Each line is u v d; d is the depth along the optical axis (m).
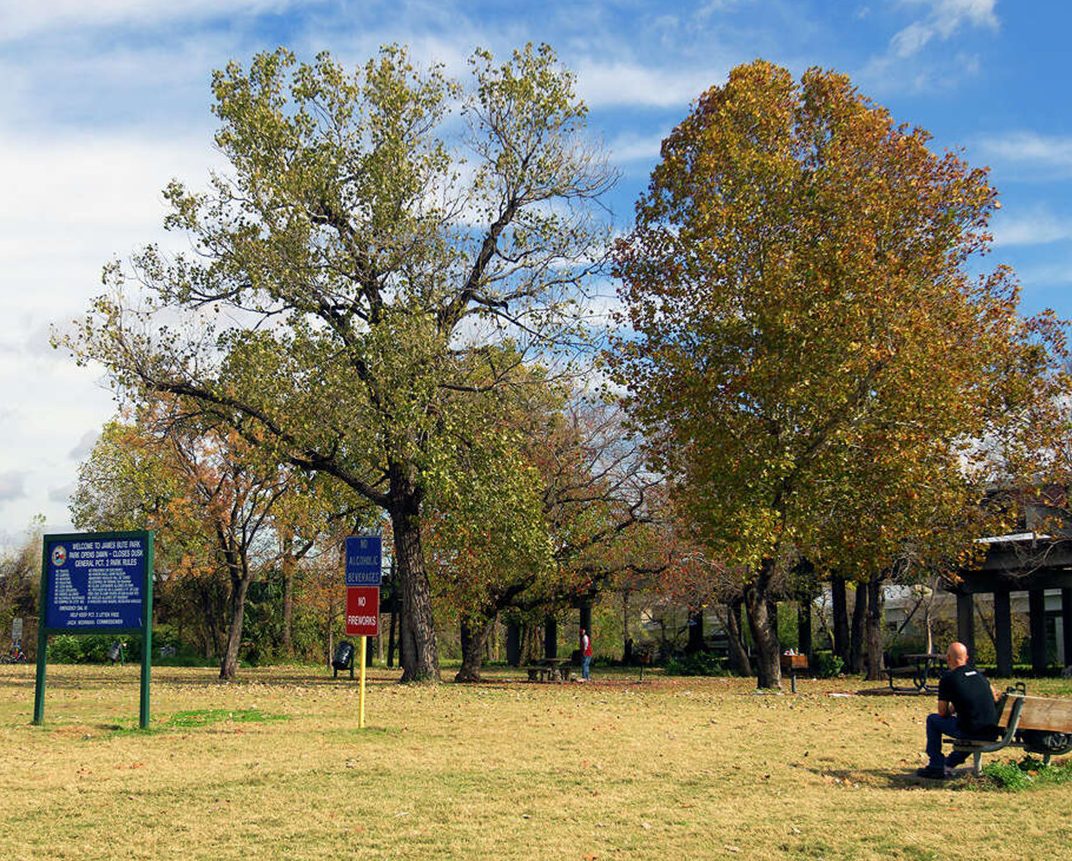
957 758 11.18
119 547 15.25
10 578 64.19
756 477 24.52
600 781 10.68
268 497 33.59
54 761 11.84
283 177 25.66
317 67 26.66
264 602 54.00
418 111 26.80
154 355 26.83
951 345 26.00
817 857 7.55
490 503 25.78
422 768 11.41
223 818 8.83
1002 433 29.95
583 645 34.31
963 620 37.03
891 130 27.89
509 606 34.25
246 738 13.86
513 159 27.58
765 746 13.45
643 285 27.73
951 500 26.50
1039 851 7.62
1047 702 10.57
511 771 11.25
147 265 26.50
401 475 28.09
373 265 26.25
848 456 25.33
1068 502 30.69
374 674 39.56
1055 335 30.56
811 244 24.91
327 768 11.38
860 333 23.73
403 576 28.50
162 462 32.91
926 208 26.38
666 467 27.38
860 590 40.12
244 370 26.06
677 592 38.56
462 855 7.61
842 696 23.56
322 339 25.91
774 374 24.05
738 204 25.44
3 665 45.88
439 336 25.30
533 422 27.95
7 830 8.41
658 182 28.02
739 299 25.14
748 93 26.89
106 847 7.85
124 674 36.66
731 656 43.84
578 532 31.77
